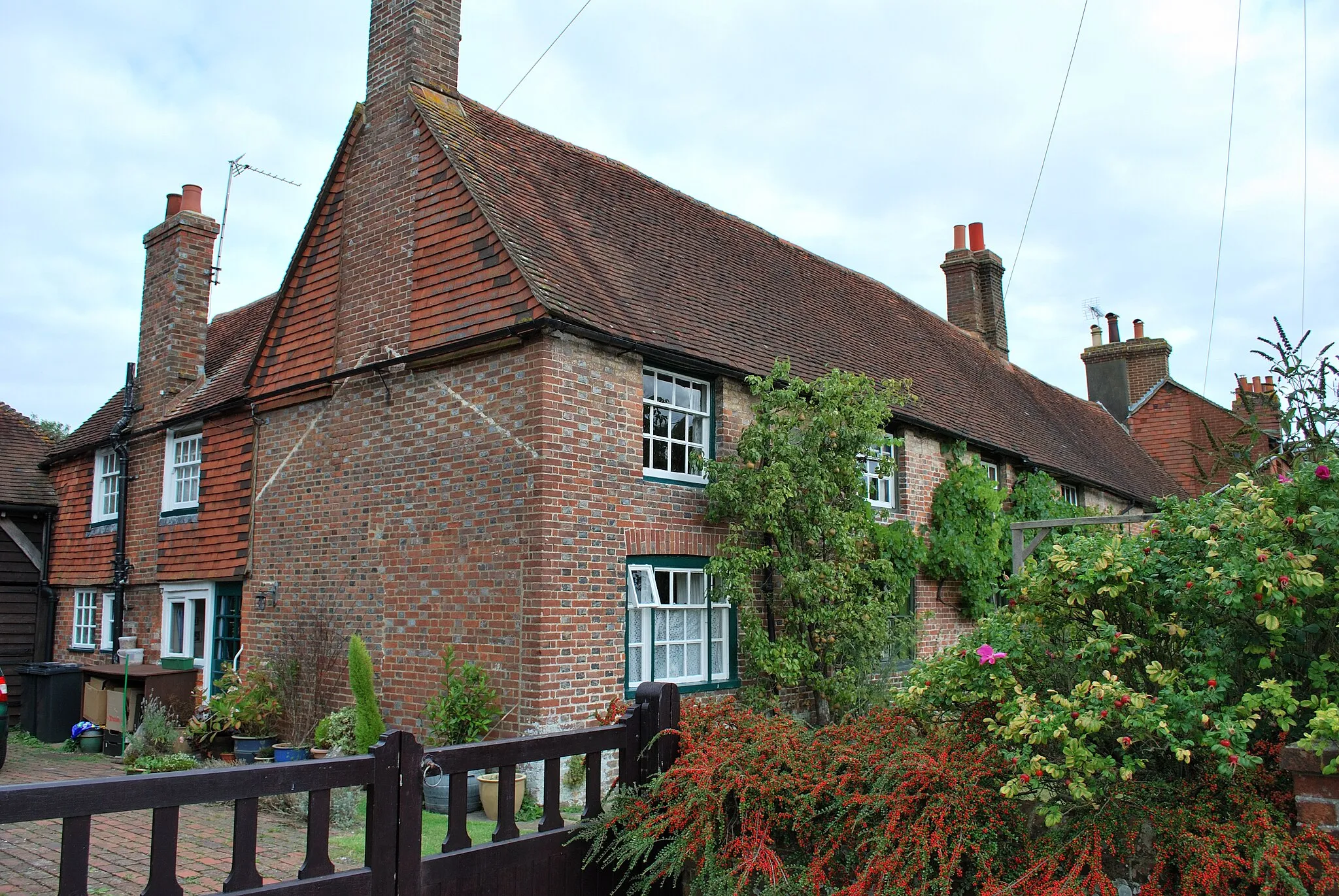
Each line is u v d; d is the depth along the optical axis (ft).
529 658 28.32
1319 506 13.83
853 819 15.49
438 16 38.32
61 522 54.44
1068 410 81.41
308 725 34.86
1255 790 14.07
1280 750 13.24
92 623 50.85
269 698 36.32
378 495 34.17
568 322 29.25
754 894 15.76
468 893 14.76
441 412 32.32
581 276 33.06
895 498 44.39
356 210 37.50
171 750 35.29
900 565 40.09
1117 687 13.51
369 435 34.88
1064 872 14.35
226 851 22.82
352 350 36.22
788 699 35.29
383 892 13.47
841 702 33.14
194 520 43.09
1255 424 16.70
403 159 35.83
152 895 11.33
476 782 27.84
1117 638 14.56
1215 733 12.92
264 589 38.45
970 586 45.96
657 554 32.01
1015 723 14.12
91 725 40.60
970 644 16.74
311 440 37.42
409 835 13.92
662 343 32.55
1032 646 16.42
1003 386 69.00
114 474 50.88
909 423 44.27
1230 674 14.49
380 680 32.94
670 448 33.91
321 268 38.83
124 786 11.18
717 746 17.65
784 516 32.63
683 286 39.73
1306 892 11.90
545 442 28.84
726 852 16.10
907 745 16.85
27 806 10.41
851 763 16.26
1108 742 15.17
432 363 32.73
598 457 30.48
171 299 49.08
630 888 16.65
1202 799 14.05
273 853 22.20
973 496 46.52
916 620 40.57
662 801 17.02
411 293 34.24
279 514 38.37
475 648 30.01
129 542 47.78
